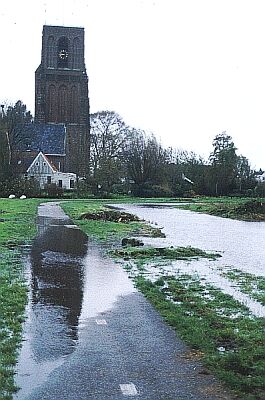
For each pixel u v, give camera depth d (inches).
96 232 1119.0
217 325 397.4
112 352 339.3
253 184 3651.6
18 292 504.7
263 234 1178.0
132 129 4736.7
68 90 4234.7
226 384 286.7
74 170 4143.7
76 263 699.4
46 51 4207.7
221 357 325.1
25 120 4517.7
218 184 3609.7
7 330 381.1
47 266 668.1
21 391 276.8
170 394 274.4
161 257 775.7
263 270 674.2
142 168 3580.2
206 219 1649.9
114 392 276.7
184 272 646.5
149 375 300.5
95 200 2940.5
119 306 464.1
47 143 4178.2
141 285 551.2
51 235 1039.6
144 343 358.3
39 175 3897.6
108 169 3479.3
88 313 438.3
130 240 938.1
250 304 474.3
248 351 336.5
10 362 315.9
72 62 4224.9
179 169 3791.8
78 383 288.0
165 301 478.9
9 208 1952.5
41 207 2069.4
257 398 268.7
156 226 1354.6
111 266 681.0
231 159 3686.0
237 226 1402.6
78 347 348.2
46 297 494.9
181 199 3176.7
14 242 904.9
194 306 461.1
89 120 4288.9
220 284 569.6
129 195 3491.6
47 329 388.5
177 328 393.4
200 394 274.4
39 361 320.5
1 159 3275.1
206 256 797.2
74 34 4215.1
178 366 314.7
